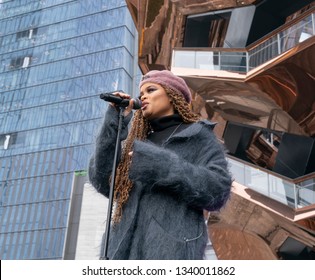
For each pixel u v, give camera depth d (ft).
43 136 205.46
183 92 8.42
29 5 249.75
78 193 182.70
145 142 7.70
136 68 216.33
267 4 52.65
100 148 7.84
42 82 220.84
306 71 42.16
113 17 222.89
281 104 46.11
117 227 7.29
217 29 55.42
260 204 40.45
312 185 39.88
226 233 47.44
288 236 44.29
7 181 200.44
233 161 42.55
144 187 7.30
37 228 182.50
